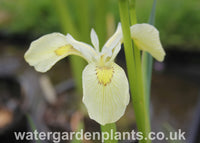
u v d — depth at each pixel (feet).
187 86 2.37
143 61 1.03
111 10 2.40
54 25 2.64
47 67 0.94
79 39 1.67
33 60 0.93
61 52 0.95
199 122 1.89
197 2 2.51
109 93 0.84
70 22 1.58
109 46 0.91
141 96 0.93
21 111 1.94
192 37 2.49
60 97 2.03
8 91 2.27
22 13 2.84
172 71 2.56
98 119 0.82
